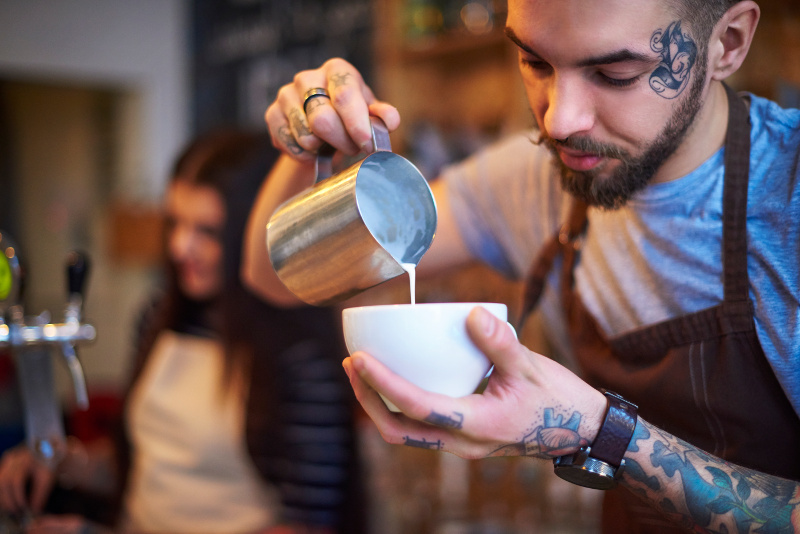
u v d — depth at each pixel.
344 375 1.63
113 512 1.74
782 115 0.90
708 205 0.90
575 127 0.78
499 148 1.24
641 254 0.96
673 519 0.77
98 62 4.58
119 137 5.32
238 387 1.63
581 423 0.73
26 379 1.00
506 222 1.20
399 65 2.74
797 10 1.50
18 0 4.35
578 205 1.05
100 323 5.70
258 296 1.60
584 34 0.73
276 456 1.58
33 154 5.93
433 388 0.70
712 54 0.81
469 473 2.37
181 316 1.80
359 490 1.62
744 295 0.87
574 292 1.05
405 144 2.71
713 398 0.88
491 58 2.62
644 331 0.94
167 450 1.70
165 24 4.77
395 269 0.77
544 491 2.18
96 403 2.49
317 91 0.83
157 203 4.58
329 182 0.80
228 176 1.66
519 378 0.69
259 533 1.56
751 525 0.73
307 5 3.71
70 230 5.86
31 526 1.24
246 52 4.22
